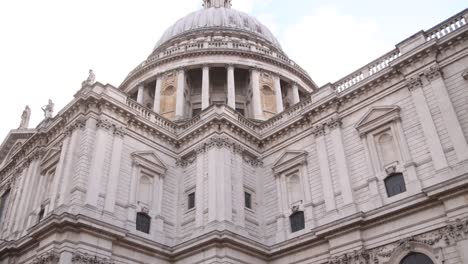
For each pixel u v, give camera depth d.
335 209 27.72
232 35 57.38
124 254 26.70
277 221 30.84
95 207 26.69
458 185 22.30
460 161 23.47
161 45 58.53
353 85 30.38
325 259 26.67
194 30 58.12
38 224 25.80
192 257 28.11
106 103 30.34
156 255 28.47
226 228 27.92
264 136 34.84
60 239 24.75
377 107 28.66
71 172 27.78
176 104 46.72
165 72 50.38
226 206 29.12
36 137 35.06
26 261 27.47
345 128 30.20
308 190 30.19
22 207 32.12
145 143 32.50
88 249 24.84
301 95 54.69
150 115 34.41
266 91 50.06
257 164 34.28
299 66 56.59
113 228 26.12
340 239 26.19
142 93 50.88
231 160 31.89
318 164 30.45
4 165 39.16
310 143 31.88
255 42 57.62
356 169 28.22
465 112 24.67
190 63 50.03
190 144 34.12
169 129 35.19
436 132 25.17
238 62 50.09
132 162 30.69
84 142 28.77
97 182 27.58
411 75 27.77
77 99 30.27
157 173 32.06
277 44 62.31
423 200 23.66
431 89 26.45
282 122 34.69
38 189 32.50
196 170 32.41
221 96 51.34
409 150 26.25
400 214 24.64
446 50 26.92
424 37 28.31
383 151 27.78
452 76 26.09
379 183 26.80
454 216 22.34
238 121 34.09
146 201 30.47
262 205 32.59
